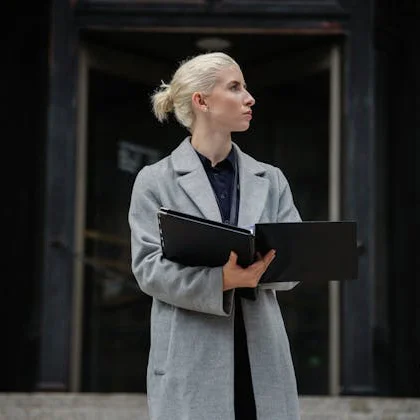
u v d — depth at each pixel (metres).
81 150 11.42
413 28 12.38
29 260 12.25
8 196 12.39
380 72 12.12
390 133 12.20
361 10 11.47
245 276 3.92
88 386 11.80
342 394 10.98
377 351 11.50
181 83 4.34
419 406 9.84
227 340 4.08
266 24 11.45
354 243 3.96
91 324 11.89
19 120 12.48
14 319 12.23
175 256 4.02
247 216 4.21
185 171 4.28
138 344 12.21
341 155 11.47
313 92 12.18
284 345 4.20
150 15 11.45
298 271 4.00
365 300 11.05
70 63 11.45
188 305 4.04
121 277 12.12
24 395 10.26
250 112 4.30
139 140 12.43
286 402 4.12
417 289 12.09
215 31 11.45
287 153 12.54
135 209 4.30
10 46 12.57
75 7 11.50
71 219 11.23
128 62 12.07
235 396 4.18
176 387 4.08
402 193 12.18
